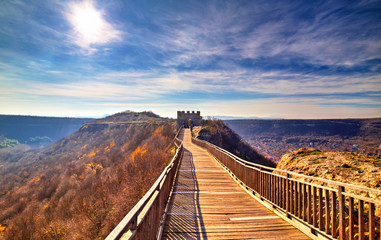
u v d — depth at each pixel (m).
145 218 2.72
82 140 105.62
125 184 26.91
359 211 3.06
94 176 41.16
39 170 70.94
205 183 8.87
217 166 13.02
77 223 23.77
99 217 22.23
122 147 64.50
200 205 6.11
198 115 67.31
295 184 4.75
